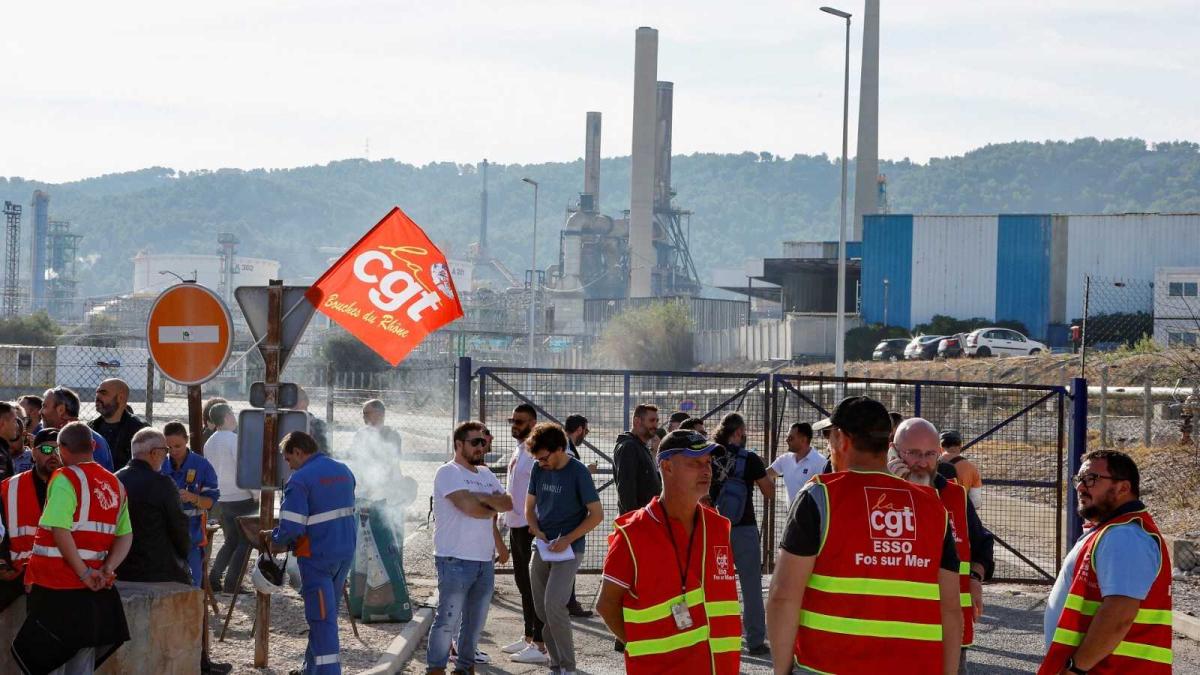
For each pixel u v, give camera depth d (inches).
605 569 219.3
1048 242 2699.3
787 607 192.2
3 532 286.2
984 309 2736.2
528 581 413.1
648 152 4323.3
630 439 418.9
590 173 5821.9
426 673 361.7
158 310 358.0
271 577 344.5
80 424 280.7
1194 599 503.8
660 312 3129.9
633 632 216.5
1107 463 220.1
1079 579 220.4
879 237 2797.7
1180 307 2412.6
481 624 359.6
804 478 458.0
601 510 355.6
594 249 5728.3
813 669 191.5
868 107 3563.0
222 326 356.5
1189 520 681.6
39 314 3641.7
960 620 198.7
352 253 373.7
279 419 358.6
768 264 3321.9
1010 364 1755.7
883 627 189.2
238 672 353.1
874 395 964.6
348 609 428.5
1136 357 1523.1
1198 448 842.8
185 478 379.6
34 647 274.7
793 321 2640.3
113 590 284.5
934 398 938.7
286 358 361.4
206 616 346.9
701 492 218.1
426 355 3312.0
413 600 488.1
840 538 190.9
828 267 3316.9
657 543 216.7
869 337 2657.5
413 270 378.6
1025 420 987.9
